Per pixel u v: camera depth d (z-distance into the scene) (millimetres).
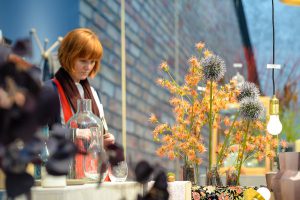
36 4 3730
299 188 1371
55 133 422
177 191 1458
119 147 524
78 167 1057
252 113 1871
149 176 504
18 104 382
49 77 3564
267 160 3305
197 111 1947
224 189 1731
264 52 6648
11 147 377
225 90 2002
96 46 1966
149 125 5465
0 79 384
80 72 2016
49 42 3852
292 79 5590
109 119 4816
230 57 6473
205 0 6770
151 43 5762
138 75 5453
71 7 4094
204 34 6711
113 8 4949
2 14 3467
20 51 401
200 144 1885
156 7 5957
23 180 376
